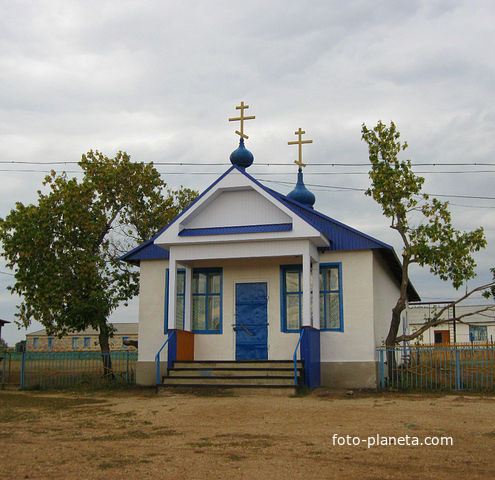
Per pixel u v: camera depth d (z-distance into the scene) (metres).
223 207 20.73
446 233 19.81
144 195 27.23
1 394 19.86
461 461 9.07
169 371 19.14
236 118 22.17
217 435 11.21
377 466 8.81
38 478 8.23
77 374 22.73
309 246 19.11
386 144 20.36
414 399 16.36
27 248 23.64
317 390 18.34
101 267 25.33
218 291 21.52
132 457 9.44
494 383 18.33
